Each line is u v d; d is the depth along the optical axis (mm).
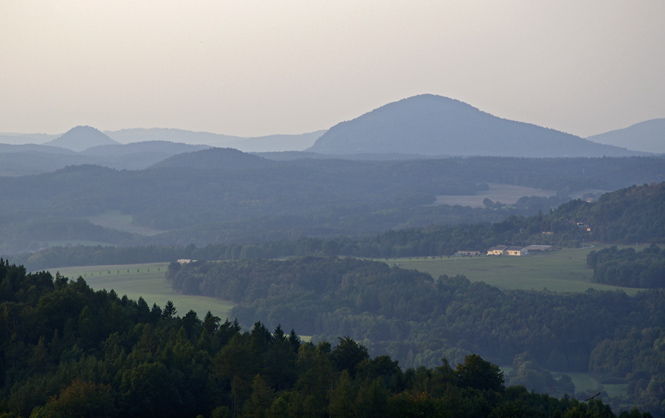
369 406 151500
